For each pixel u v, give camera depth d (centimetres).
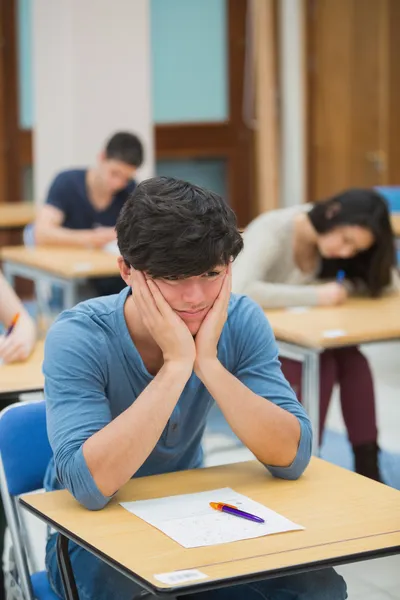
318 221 361
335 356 347
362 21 823
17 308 301
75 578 183
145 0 704
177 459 201
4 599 267
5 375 270
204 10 818
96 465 171
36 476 213
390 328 331
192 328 184
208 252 168
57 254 494
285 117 842
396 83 832
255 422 184
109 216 538
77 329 187
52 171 703
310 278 380
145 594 171
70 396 182
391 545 157
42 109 698
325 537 160
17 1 749
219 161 845
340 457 400
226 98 833
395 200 641
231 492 181
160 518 168
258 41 820
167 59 820
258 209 850
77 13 686
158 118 827
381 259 372
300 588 178
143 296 180
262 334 198
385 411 471
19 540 208
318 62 827
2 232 785
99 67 697
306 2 818
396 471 372
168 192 171
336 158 841
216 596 182
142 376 188
